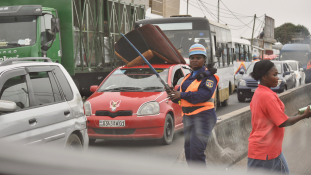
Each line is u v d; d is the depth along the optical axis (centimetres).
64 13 1302
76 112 544
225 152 568
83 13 1434
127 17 1764
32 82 475
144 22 1412
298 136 824
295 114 1213
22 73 464
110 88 848
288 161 611
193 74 441
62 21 1306
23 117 423
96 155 133
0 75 427
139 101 763
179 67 934
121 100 768
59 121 492
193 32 1369
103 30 1575
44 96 485
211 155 520
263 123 320
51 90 505
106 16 1597
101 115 761
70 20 1300
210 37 1363
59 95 519
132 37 885
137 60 898
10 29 1180
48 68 522
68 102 532
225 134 598
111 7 1623
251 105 335
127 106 754
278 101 323
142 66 911
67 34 1307
